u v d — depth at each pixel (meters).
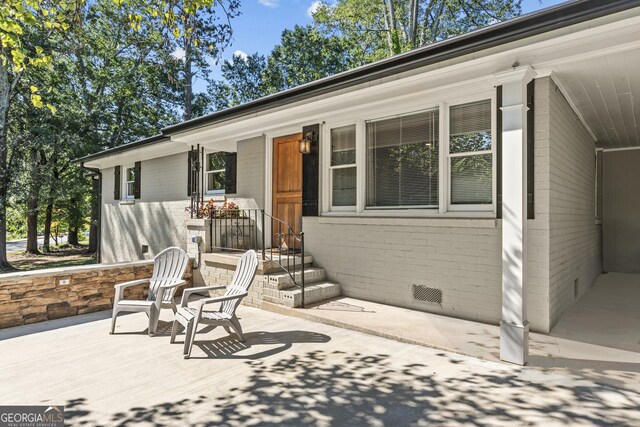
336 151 6.19
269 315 5.20
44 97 14.68
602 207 8.98
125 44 15.40
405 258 5.24
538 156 4.13
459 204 4.88
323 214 6.26
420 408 2.68
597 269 8.24
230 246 7.09
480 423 2.48
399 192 5.46
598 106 5.38
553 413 2.59
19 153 13.87
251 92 24.47
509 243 3.51
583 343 3.87
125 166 11.64
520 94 3.53
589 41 3.28
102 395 2.89
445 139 4.95
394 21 15.82
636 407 2.65
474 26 15.57
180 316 4.02
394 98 4.97
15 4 3.91
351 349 3.87
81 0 4.88
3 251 13.66
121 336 4.34
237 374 3.27
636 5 2.72
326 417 2.57
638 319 4.70
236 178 8.03
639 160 8.59
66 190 15.99
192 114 21.58
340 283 5.95
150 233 10.04
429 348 3.87
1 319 4.61
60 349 3.90
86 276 5.38
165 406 2.72
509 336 3.46
